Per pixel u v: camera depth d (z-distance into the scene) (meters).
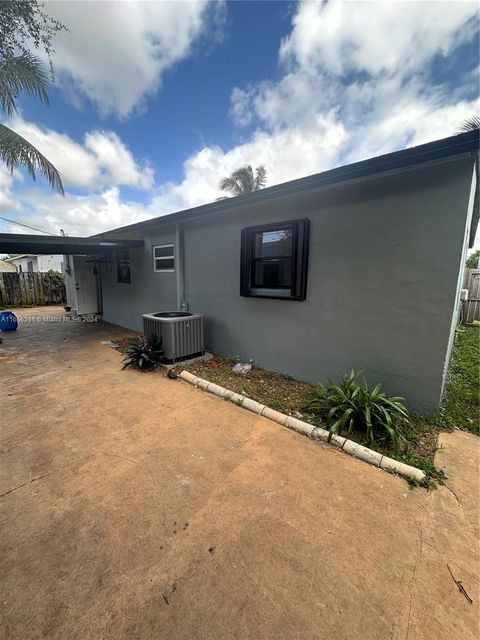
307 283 3.84
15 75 5.59
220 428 2.90
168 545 1.61
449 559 1.55
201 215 4.78
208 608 1.29
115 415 3.15
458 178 2.59
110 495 1.99
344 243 3.42
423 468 2.27
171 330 4.64
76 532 1.69
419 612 1.29
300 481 2.16
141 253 6.95
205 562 1.51
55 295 14.61
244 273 4.50
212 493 2.02
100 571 1.46
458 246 2.66
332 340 3.67
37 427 2.88
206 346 5.57
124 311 8.16
